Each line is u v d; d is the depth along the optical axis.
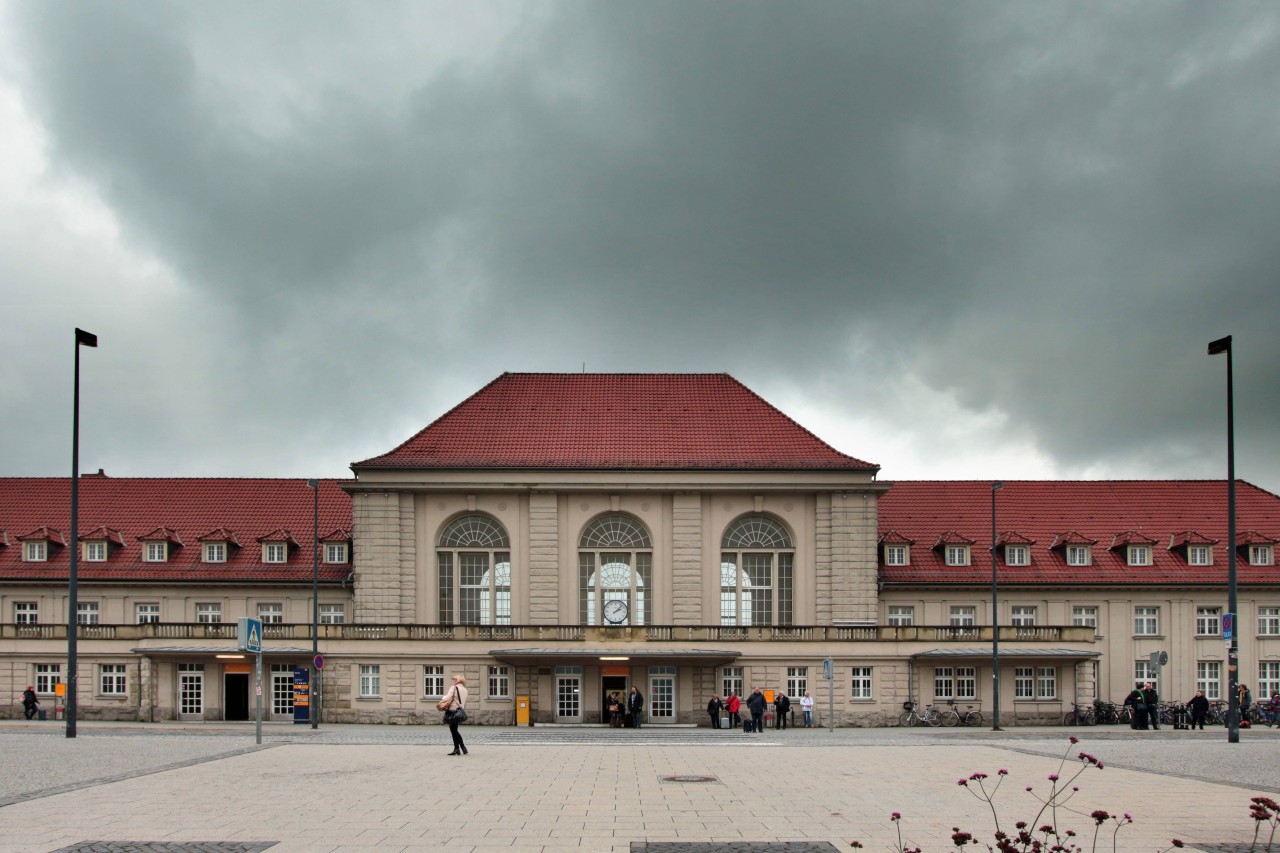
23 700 66.31
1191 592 73.56
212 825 20.42
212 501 78.75
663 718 64.06
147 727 53.03
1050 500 79.81
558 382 76.19
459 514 69.88
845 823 20.92
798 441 71.50
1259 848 18.36
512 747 39.94
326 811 22.20
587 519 69.94
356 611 68.38
